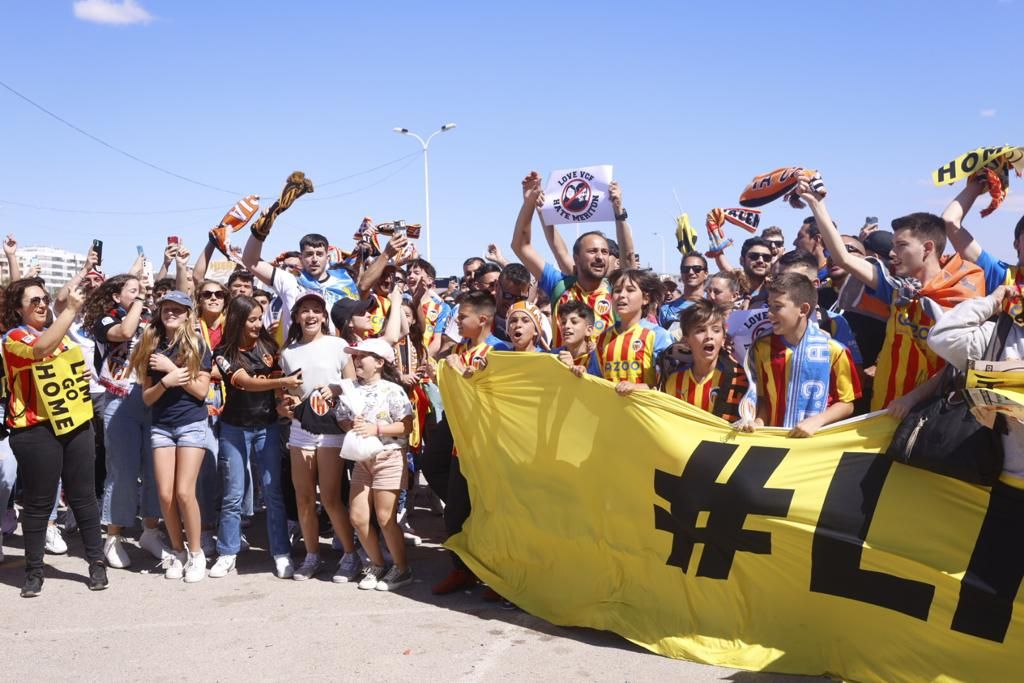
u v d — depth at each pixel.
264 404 6.21
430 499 8.40
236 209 7.01
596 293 6.00
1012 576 3.69
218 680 4.35
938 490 3.94
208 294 6.87
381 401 5.71
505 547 5.41
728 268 8.07
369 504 5.81
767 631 4.31
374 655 4.62
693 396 4.87
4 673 4.48
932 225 4.51
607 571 4.95
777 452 4.37
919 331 4.53
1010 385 3.61
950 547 3.85
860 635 4.05
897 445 3.96
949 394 4.00
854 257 4.89
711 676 4.21
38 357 5.66
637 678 4.22
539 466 5.25
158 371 6.01
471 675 4.32
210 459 6.63
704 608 4.50
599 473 4.95
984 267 5.02
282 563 6.15
